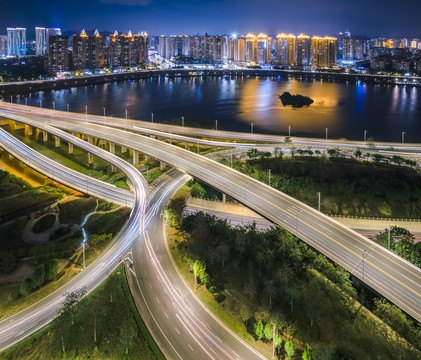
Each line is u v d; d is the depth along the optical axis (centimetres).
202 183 14100
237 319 7325
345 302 7338
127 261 9306
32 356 6538
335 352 5969
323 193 13450
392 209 12738
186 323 7281
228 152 17588
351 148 18112
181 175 15138
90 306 7588
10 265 9319
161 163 15600
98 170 17162
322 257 8369
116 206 12838
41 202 13750
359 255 8562
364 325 6781
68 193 15012
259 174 14188
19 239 11119
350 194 13350
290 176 14450
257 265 8662
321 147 18262
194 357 6481
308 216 10381
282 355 6475
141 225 11162
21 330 7156
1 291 8494
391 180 13775
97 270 9006
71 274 8900
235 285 8219
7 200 13688
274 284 7881
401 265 8188
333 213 12625
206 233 9900
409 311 6875
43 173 15475
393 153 17225
